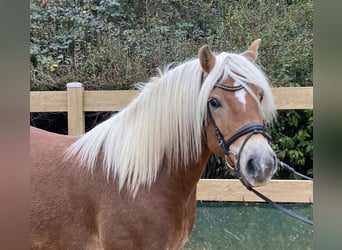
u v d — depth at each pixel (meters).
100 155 2.01
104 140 2.04
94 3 5.65
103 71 4.99
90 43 5.23
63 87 4.92
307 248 3.28
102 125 2.10
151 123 1.95
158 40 5.25
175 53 5.12
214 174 4.48
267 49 4.86
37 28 5.33
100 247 1.98
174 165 1.95
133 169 1.92
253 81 1.82
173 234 1.96
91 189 1.97
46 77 4.93
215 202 4.01
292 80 4.74
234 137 1.77
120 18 5.61
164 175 1.94
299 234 3.51
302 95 3.51
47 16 5.45
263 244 3.37
